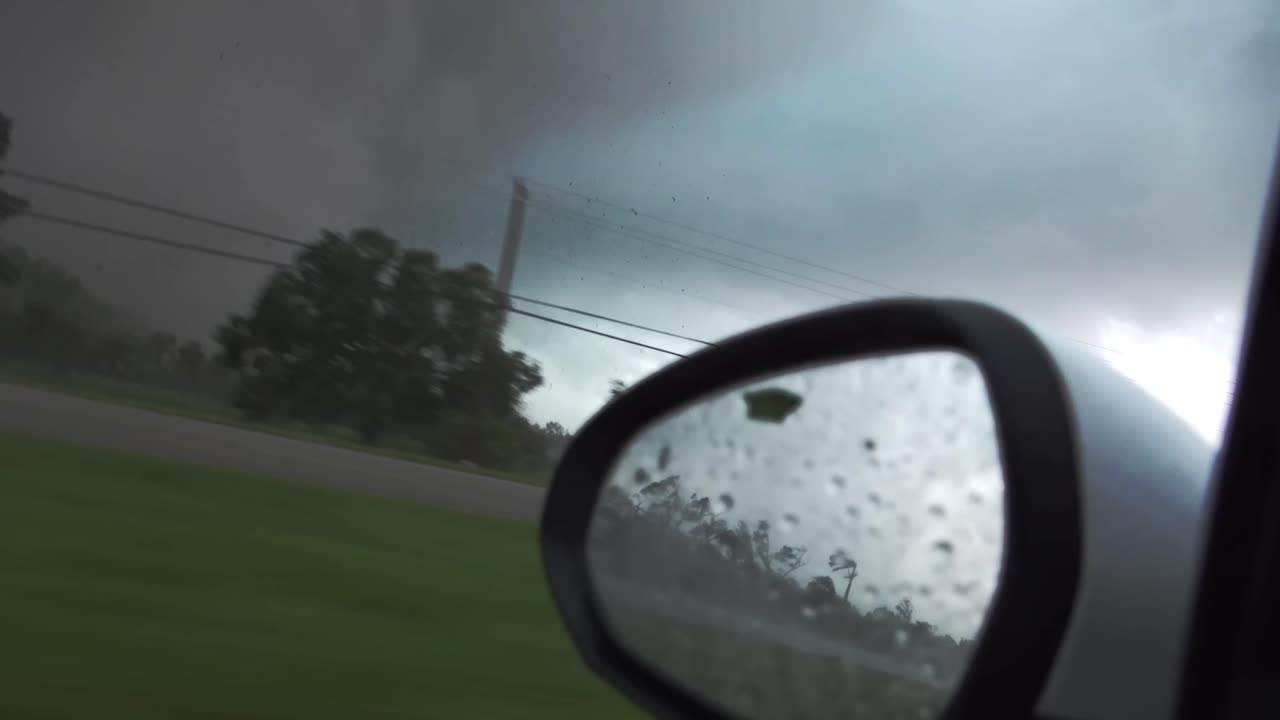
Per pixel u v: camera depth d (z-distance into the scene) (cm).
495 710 310
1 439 850
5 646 301
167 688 287
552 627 437
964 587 104
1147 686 92
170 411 2219
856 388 136
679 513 150
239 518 630
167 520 565
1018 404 103
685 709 134
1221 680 90
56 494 598
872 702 111
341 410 2939
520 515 1027
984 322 116
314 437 2270
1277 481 91
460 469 2120
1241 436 92
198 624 357
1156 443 108
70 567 409
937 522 112
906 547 116
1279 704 88
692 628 137
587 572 155
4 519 483
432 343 3031
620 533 156
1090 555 94
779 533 135
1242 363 93
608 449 162
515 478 2191
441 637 391
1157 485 103
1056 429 100
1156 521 100
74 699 269
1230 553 92
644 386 165
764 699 126
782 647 125
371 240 3045
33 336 3291
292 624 377
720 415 156
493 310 3047
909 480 120
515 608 467
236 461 1048
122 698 274
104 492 643
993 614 95
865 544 122
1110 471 100
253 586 429
